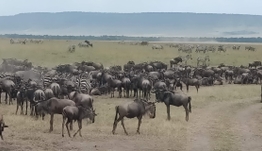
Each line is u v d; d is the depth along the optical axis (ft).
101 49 344.49
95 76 155.53
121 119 75.82
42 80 128.98
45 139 69.36
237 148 69.05
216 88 157.58
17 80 123.24
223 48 390.42
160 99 92.79
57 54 286.25
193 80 142.82
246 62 279.90
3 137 69.67
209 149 67.87
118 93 142.72
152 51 339.16
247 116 99.71
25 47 334.85
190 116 97.55
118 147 66.85
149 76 142.82
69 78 142.10
